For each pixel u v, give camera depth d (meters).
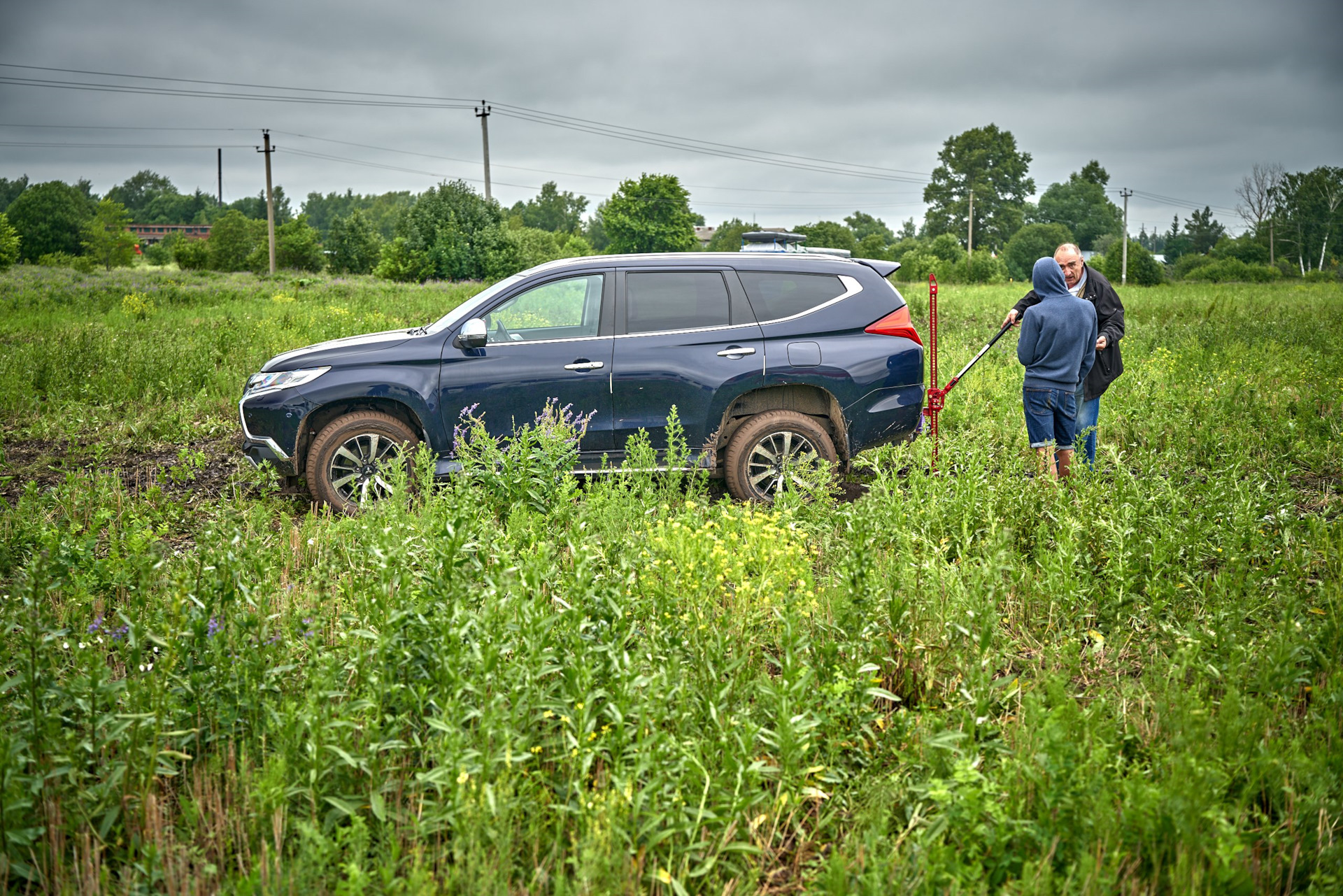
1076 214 141.12
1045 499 5.48
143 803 2.73
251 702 3.09
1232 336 14.56
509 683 2.95
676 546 3.84
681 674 3.25
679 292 6.85
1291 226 112.81
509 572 3.60
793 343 6.79
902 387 6.92
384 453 6.50
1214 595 4.18
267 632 3.40
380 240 68.38
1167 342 13.97
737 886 2.59
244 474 6.96
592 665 3.14
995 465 6.56
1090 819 2.58
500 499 5.24
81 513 6.07
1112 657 3.94
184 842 2.67
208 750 3.10
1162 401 8.73
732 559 3.81
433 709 3.08
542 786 2.82
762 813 2.84
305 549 5.17
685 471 6.62
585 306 6.84
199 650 3.15
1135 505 5.11
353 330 16.12
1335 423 7.98
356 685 3.23
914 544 4.75
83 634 3.57
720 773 2.81
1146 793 2.58
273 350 13.22
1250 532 4.79
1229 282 72.00
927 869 2.42
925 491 5.46
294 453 6.58
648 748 2.74
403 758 2.98
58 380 10.58
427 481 5.88
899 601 3.69
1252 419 8.33
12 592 3.64
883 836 2.69
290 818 2.70
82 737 3.00
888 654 3.66
